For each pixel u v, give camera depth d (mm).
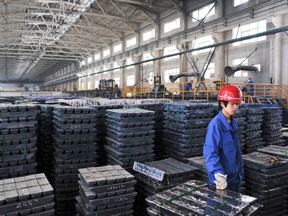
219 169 2723
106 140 5348
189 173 4043
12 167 4137
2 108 4129
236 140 3008
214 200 2479
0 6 16328
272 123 6594
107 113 5309
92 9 19688
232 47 15914
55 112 5059
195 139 5309
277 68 13188
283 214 4555
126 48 26766
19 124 4219
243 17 14016
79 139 4789
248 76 14969
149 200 2564
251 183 4441
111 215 3525
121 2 19156
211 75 17234
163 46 20703
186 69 19219
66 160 4684
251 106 6391
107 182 3506
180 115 5332
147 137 4930
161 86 15867
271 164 4246
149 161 4934
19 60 39344
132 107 6215
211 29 16141
